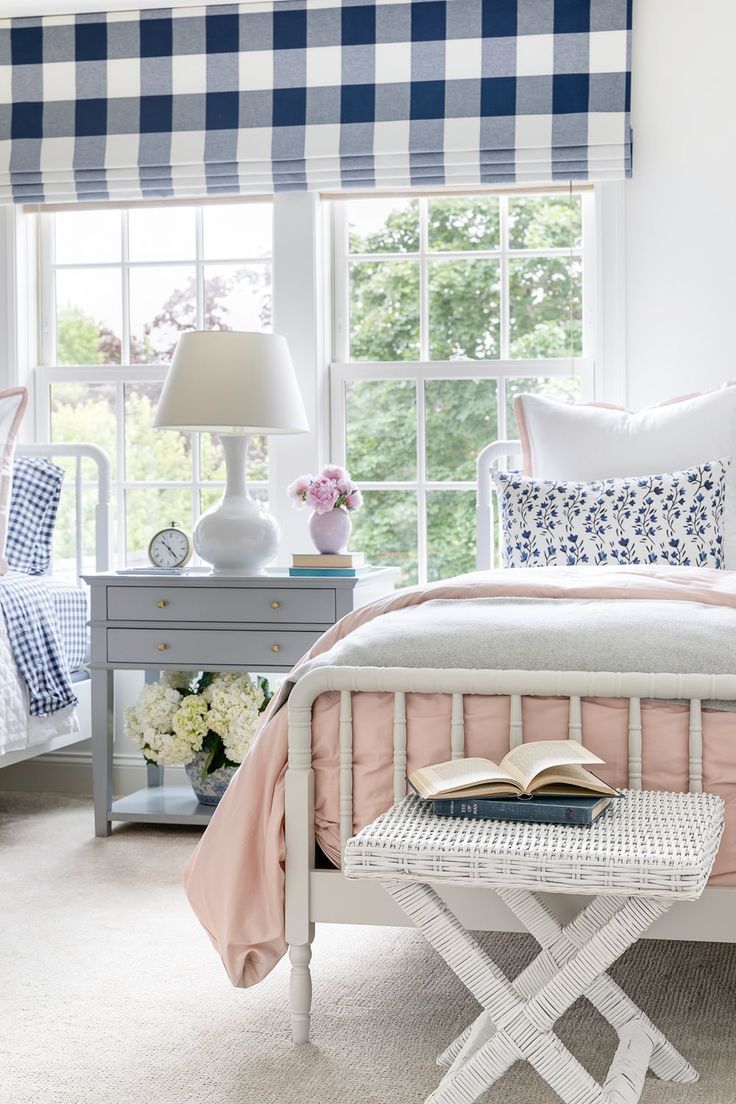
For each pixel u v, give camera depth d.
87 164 3.70
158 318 3.82
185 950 2.30
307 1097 1.69
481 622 1.85
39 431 3.86
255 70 3.61
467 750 1.78
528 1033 1.53
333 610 3.05
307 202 3.62
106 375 3.83
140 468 3.83
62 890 2.69
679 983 2.12
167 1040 1.89
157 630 3.14
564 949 1.59
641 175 3.43
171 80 3.66
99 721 3.16
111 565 3.82
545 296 3.62
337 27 3.57
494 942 2.38
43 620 3.22
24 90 3.75
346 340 3.72
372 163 3.54
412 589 2.15
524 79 3.47
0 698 2.98
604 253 3.47
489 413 3.64
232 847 1.85
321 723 1.85
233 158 3.62
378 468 3.70
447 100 3.51
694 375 3.42
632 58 3.43
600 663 1.74
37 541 3.57
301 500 3.27
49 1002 2.05
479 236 3.65
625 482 2.83
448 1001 2.05
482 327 3.65
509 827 1.54
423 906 1.54
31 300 3.85
